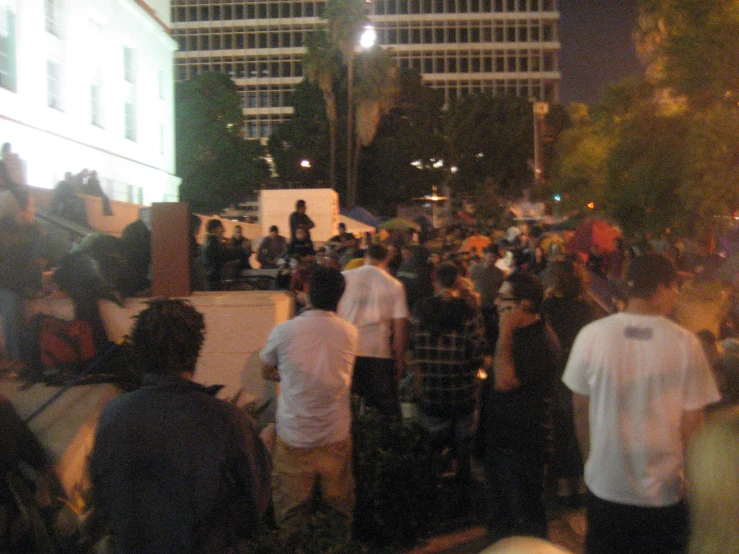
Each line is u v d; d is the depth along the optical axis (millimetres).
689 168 11336
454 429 5570
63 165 25250
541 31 92250
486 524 5156
